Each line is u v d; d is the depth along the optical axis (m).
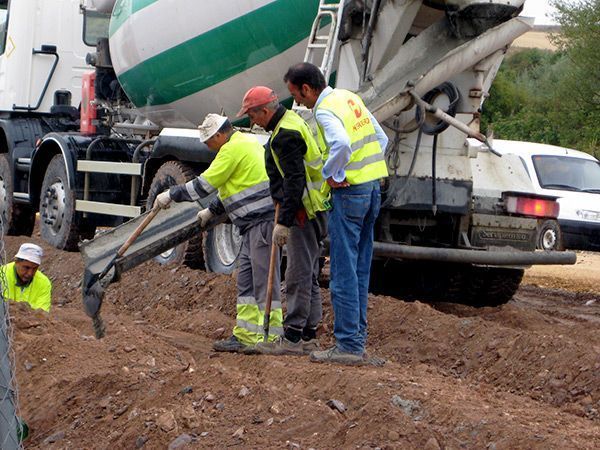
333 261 9.74
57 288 14.31
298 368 9.61
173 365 10.02
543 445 8.16
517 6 11.87
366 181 9.63
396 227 12.68
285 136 9.74
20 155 16.86
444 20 11.94
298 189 9.75
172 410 8.83
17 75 17.12
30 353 10.05
